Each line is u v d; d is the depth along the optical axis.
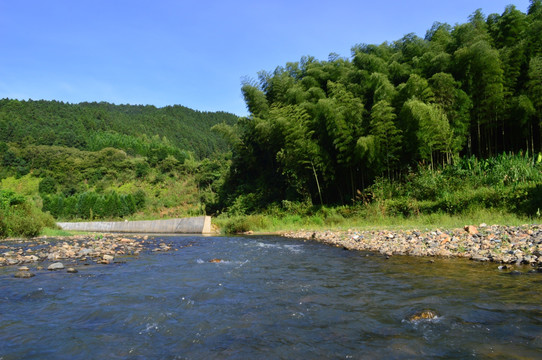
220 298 5.29
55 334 3.87
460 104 18.88
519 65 18.42
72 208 55.06
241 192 31.80
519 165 16.11
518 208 13.20
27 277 7.00
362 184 21.83
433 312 4.12
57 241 15.67
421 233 11.24
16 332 3.94
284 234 17.64
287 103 26.00
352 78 22.91
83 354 3.33
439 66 19.88
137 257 10.12
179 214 46.88
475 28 20.67
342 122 20.06
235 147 33.38
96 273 7.46
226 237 17.94
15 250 11.90
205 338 3.68
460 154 21.70
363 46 25.11
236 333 3.80
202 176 55.47
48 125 123.06
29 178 78.50
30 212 21.66
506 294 4.82
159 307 4.86
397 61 23.27
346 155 20.97
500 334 3.45
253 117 28.94
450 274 6.29
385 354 3.12
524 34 19.25
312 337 3.61
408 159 20.53
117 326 4.11
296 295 5.35
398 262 7.91
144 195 56.25
